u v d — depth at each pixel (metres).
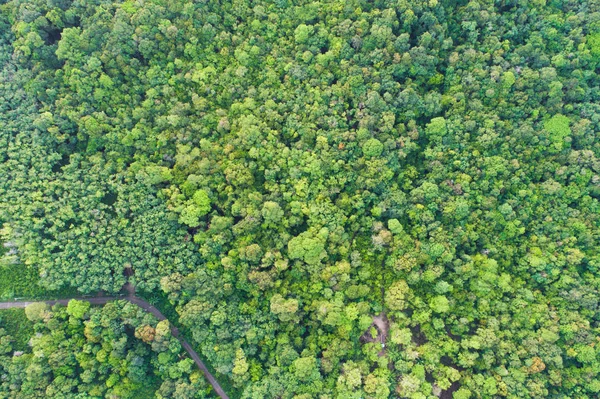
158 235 80.19
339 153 83.56
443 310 78.62
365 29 84.38
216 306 79.94
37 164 79.75
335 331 79.50
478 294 81.62
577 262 80.19
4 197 77.75
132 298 82.62
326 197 83.12
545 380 76.00
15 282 79.75
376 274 83.25
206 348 78.06
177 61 84.00
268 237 82.25
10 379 73.94
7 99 80.25
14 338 77.38
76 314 75.81
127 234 80.06
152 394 79.62
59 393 73.44
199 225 82.94
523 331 79.00
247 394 75.81
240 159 82.69
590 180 83.75
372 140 82.12
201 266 80.81
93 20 81.69
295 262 80.56
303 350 78.31
